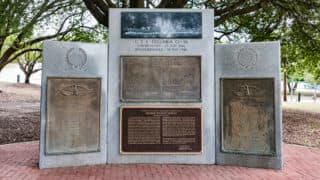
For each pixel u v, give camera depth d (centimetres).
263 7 1555
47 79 892
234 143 922
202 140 930
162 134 928
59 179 777
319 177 812
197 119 930
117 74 938
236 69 927
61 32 1675
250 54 916
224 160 927
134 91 935
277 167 882
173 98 934
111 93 935
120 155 927
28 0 1330
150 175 814
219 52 945
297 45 1795
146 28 943
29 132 1451
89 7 1421
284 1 1494
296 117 1988
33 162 940
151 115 930
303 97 4503
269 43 904
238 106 922
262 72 905
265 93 902
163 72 938
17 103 2375
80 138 912
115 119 934
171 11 948
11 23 1322
